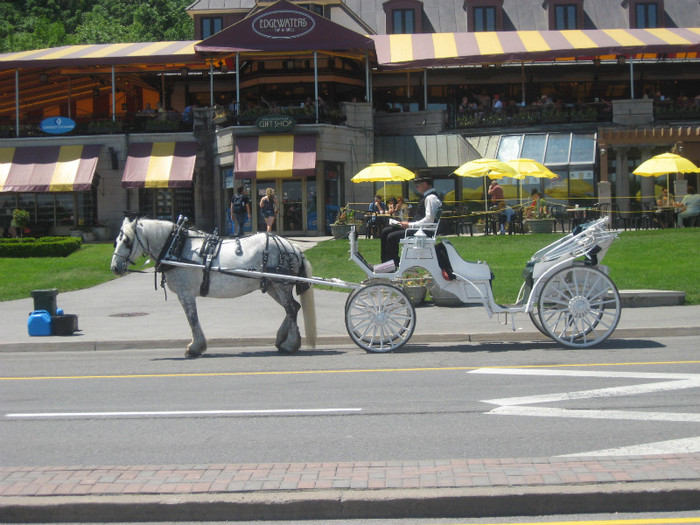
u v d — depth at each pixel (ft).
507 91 144.87
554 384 30.14
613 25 160.76
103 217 126.31
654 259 71.20
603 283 39.37
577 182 115.24
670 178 119.34
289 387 31.04
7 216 127.85
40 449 22.81
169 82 146.30
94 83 144.66
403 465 19.44
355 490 17.74
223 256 40.40
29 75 135.23
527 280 41.32
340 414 26.14
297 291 40.81
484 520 17.10
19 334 48.26
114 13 327.88
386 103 143.33
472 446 21.99
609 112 124.26
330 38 117.50
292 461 21.02
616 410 25.76
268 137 116.16
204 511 17.34
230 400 28.84
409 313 39.68
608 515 17.19
